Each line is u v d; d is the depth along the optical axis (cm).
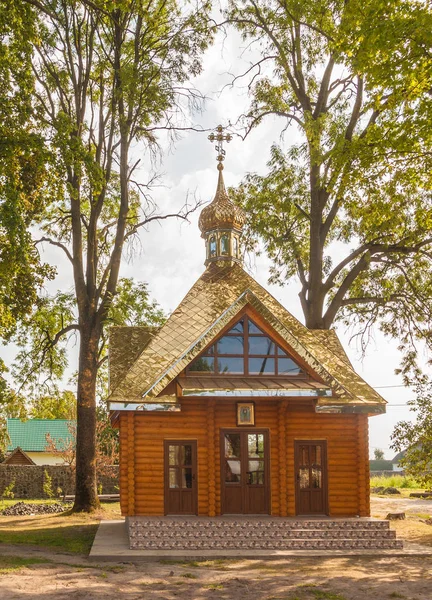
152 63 3062
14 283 2884
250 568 1750
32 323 3400
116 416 2392
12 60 2616
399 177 2239
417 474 2483
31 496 4491
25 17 2609
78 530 2447
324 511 2248
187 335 2403
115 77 3080
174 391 2220
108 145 3197
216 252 2694
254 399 2212
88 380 3028
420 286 3616
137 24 3130
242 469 2238
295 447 2275
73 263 3117
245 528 2038
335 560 1880
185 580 1580
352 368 2617
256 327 2288
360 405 2256
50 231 3512
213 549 1980
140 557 1845
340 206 3419
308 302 3547
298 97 3659
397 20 1886
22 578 1504
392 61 1955
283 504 2211
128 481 2202
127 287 3556
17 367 3466
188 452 2239
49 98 3198
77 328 3139
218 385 2158
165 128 3186
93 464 3017
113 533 2258
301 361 2270
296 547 2006
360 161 2159
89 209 3606
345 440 2291
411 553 1958
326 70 3566
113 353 2577
